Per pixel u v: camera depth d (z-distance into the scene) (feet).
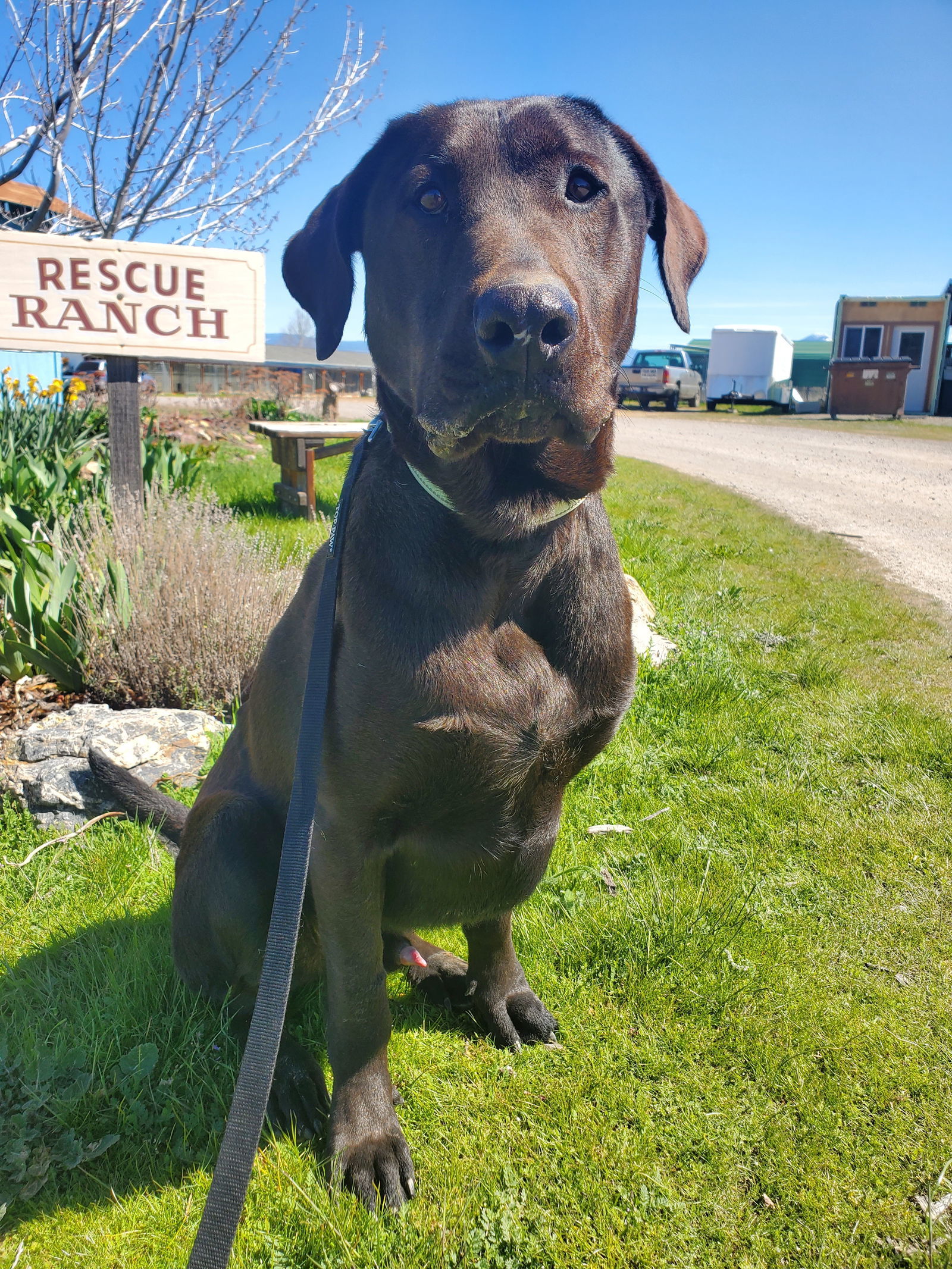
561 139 5.83
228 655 13.08
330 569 6.20
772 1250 5.82
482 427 5.29
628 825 10.80
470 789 5.92
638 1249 5.78
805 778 11.97
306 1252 5.74
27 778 10.53
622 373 7.09
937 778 11.99
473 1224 5.91
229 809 7.09
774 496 37.32
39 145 17.67
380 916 6.31
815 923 9.02
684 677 14.61
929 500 37.35
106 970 7.84
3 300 14.74
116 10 16.48
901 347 97.60
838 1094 6.91
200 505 17.03
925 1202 6.12
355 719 5.81
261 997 5.09
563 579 6.12
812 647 16.97
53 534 14.42
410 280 5.91
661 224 7.06
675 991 7.99
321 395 65.98
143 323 15.55
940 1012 7.80
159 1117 6.57
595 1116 6.74
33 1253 5.71
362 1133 6.27
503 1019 7.48
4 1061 6.79
